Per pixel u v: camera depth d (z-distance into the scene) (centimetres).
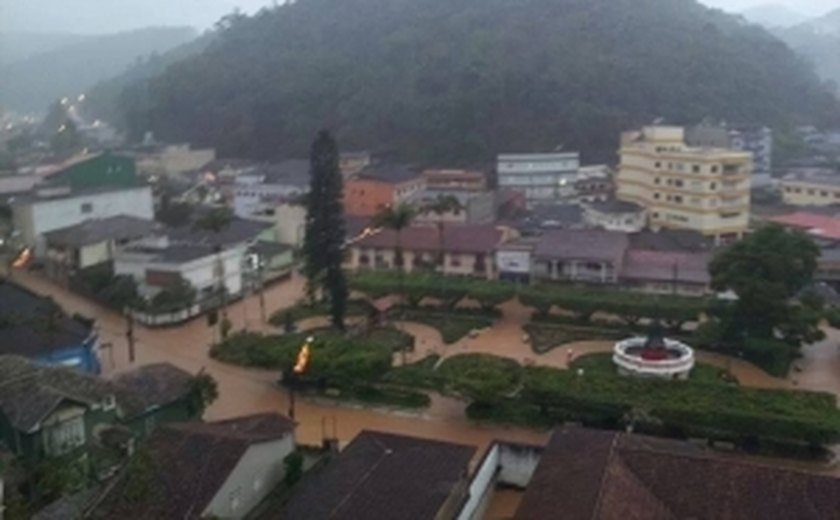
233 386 6012
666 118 16050
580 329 7288
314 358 5709
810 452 4741
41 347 5800
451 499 3791
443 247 8856
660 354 6197
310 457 4781
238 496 4019
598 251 8206
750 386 5703
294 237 10056
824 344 6988
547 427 5169
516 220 10644
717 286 6656
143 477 3878
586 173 13212
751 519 3419
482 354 6581
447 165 15188
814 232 9394
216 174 14462
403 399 5653
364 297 8162
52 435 4319
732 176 10262
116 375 5338
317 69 19225
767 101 17788
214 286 8175
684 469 3666
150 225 9719
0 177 12694
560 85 16175
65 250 8956
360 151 15912
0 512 3478
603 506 3344
